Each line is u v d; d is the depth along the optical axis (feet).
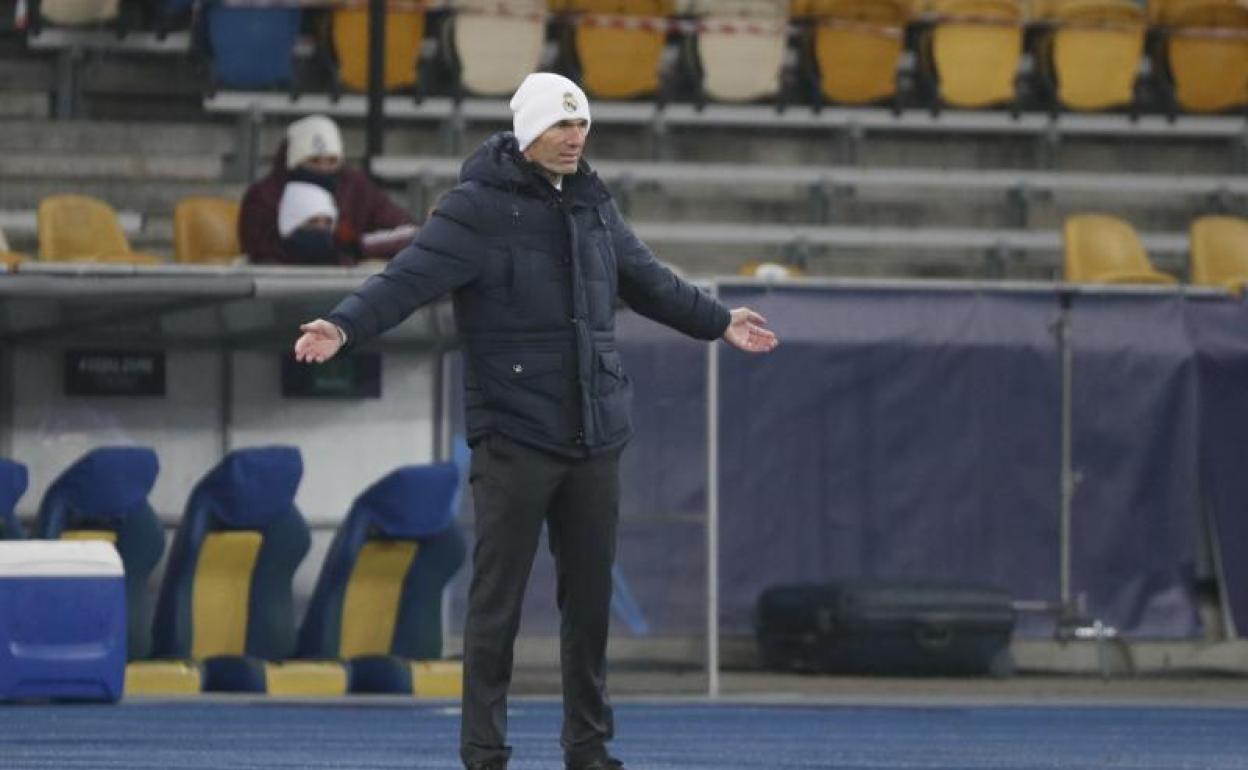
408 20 250.57
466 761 86.02
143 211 241.35
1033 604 210.59
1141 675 212.02
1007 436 210.18
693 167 257.96
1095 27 272.10
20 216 233.35
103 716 146.61
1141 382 211.61
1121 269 234.58
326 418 187.42
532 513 84.89
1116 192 269.85
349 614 178.09
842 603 201.87
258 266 175.22
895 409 208.64
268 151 249.55
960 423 209.46
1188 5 275.59
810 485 207.62
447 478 175.52
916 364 208.44
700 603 186.80
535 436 84.28
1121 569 212.02
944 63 268.41
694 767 111.24
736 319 89.51
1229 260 238.48
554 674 183.62
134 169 242.78
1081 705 176.35
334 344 82.28
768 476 206.90
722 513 206.59
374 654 177.88
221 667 173.06
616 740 133.39
